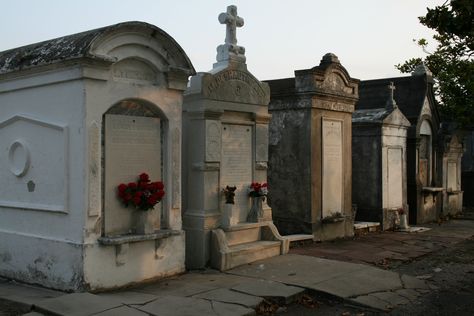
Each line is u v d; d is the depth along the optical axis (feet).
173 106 26.96
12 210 26.27
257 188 32.55
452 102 60.59
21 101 25.76
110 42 23.59
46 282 24.14
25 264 25.23
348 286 24.85
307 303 23.06
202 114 29.89
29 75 24.94
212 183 30.53
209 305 21.06
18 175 25.72
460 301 23.84
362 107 55.11
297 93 38.75
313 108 38.63
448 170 58.54
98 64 23.02
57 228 23.97
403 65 68.74
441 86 62.18
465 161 75.10
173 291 23.58
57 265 23.65
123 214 24.82
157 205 26.58
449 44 58.70
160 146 26.78
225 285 24.77
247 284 24.86
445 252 35.73
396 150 47.98
